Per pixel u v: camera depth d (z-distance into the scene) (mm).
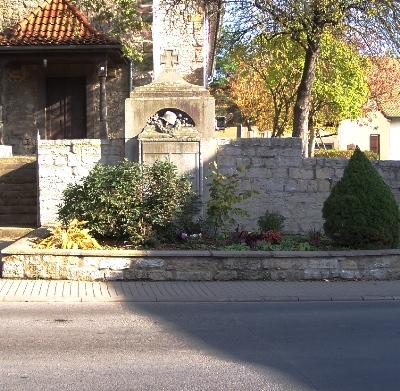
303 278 12062
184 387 6016
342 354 7258
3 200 17656
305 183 15680
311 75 19047
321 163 15688
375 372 6547
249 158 15539
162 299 10461
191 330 8422
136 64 23547
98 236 12906
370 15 17266
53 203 15828
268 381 6219
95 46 21188
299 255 12039
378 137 59125
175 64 15805
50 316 9156
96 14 23047
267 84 30469
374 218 12461
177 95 15414
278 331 8406
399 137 58812
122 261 11719
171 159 15094
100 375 6375
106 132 21812
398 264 12367
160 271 11805
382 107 50719
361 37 18906
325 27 18516
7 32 22547
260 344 7703
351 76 28641
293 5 17172
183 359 7004
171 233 12898
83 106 23734
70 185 13594
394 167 16031
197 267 11875
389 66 33375
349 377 6367
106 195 12586
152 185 12789
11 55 21734
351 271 12156
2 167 18766
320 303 10469
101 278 11672
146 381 6191
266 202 15641
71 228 12289
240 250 12336
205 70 25688
